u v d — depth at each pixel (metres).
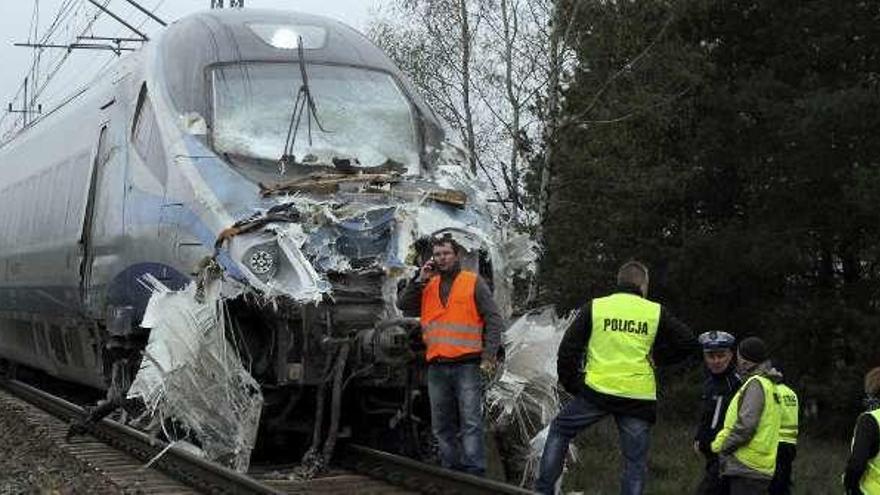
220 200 8.66
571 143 17.30
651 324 7.43
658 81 18.36
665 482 12.02
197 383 8.28
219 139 9.18
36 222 13.91
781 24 20.36
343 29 10.73
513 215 13.47
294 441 10.16
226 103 9.42
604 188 18.00
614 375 7.40
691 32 20.66
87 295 11.46
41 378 18.73
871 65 20.36
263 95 9.55
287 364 8.41
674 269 20.14
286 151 9.22
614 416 7.47
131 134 10.45
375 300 8.49
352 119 9.65
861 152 19.23
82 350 12.23
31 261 13.96
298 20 10.52
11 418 13.23
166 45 10.45
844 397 18.84
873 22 20.09
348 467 9.30
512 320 9.39
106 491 8.15
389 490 8.32
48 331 13.70
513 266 9.34
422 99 10.36
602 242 19.20
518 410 8.99
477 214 9.20
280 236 8.21
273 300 8.06
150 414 8.97
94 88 12.88
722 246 19.75
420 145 9.79
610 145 17.64
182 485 8.44
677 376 21.22
